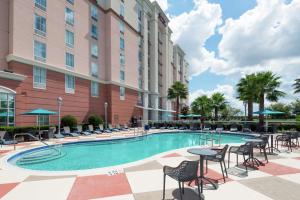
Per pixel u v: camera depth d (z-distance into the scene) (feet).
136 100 131.54
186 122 107.04
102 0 108.27
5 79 58.85
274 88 88.28
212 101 152.56
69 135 70.03
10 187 19.13
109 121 105.81
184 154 34.45
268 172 23.62
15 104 61.11
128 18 126.21
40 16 73.41
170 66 197.57
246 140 29.14
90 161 39.14
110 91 106.93
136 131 91.61
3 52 63.72
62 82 81.41
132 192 17.80
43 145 47.52
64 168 33.53
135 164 27.43
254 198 16.46
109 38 108.58
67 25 85.30
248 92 93.15
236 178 21.42
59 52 80.74
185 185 19.38
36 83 70.54
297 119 96.63
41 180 20.99
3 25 64.08
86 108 93.97
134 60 131.13
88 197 16.80
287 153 35.37
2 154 36.22
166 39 183.01
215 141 67.26
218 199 16.29
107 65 108.47
